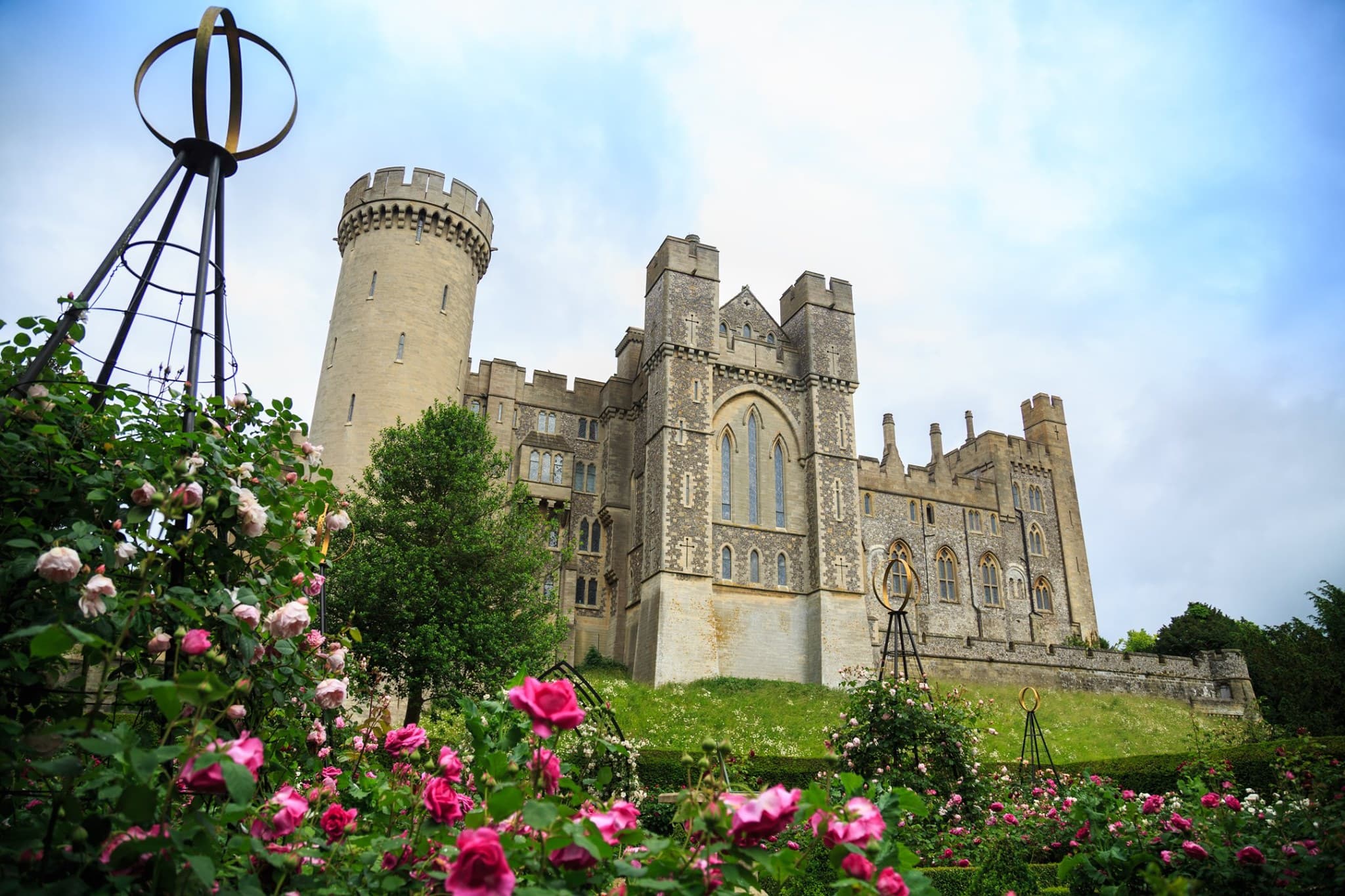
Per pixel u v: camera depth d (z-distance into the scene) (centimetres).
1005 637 5612
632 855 365
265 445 514
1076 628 5894
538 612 2583
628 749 870
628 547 4419
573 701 327
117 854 280
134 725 429
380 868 359
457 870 273
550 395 4756
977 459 6291
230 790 270
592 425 4791
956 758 1288
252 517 413
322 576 537
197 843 301
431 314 3909
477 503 2648
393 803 407
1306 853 593
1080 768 1781
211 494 430
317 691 452
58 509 406
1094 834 769
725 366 4253
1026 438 6494
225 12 598
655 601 3741
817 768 1886
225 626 423
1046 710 3541
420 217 4019
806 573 4094
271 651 445
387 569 2348
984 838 990
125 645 420
